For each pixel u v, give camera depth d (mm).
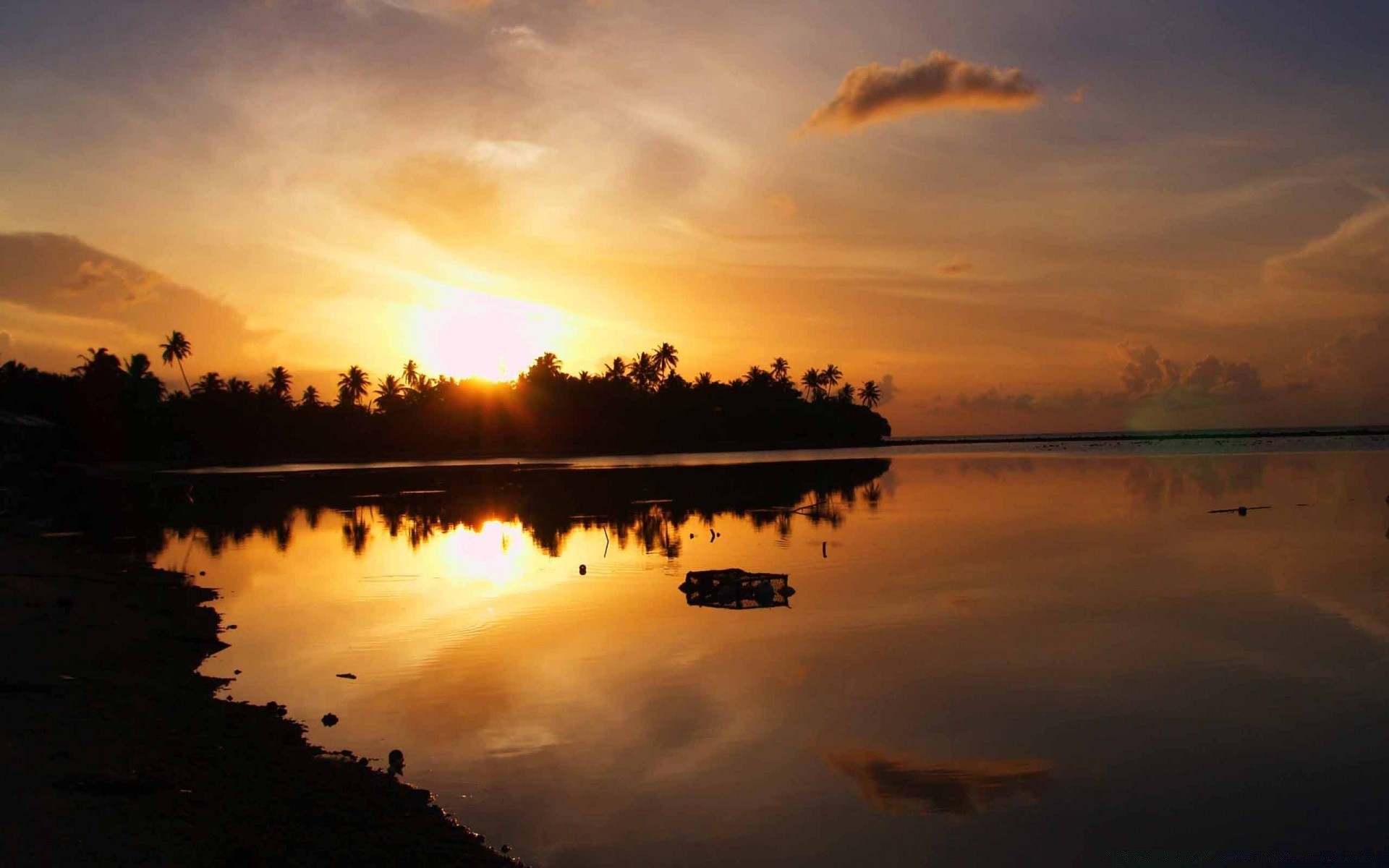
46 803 10648
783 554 33781
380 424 162500
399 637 21219
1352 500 50906
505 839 10977
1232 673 17625
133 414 121312
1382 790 12445
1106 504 50438
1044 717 15281
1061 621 21953
